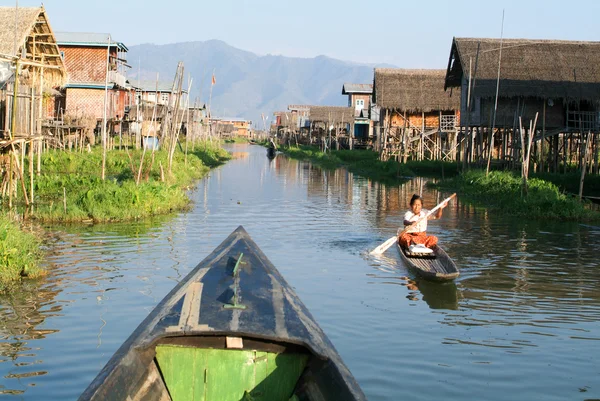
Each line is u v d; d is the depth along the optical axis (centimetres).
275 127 10088
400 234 1255
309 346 532
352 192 2484
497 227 1608
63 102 3947
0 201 1683
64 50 3928
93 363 688
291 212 1853
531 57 2888
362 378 666
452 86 3322
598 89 2755
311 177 3262
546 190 1947
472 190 2361
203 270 701
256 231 1495
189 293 628
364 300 933
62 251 1212
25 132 1686
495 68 2842
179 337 557
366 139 6384
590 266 1165
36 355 707
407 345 759
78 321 816
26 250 1116
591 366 709
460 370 691
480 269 1137
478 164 2978
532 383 662
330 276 1070
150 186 1819
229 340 544
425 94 4031
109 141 3856
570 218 1756
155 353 560
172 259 1157
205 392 567
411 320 848
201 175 3198
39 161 2042
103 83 3928
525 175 1992
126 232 1427
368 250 1287
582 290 1002
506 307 912
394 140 4397
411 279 1057
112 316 837
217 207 1934
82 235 1377
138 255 1187
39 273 1030
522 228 1595
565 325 839
